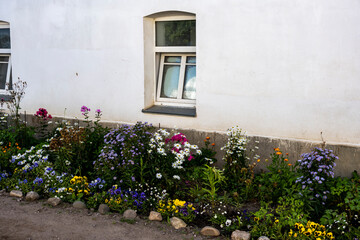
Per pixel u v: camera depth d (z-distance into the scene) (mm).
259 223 4555
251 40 5926
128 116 7172
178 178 5301
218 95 6301
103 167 5469
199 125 6527
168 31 7043
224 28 6094
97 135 6453
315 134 5703
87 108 6809
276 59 5801
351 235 4223
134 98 7055
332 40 5418
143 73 6910
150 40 7039
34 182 5570
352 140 5484
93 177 5871
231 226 4555
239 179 5621
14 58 8102
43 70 7836
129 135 5492
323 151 4719
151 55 7105
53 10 7543
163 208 4871
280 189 5215
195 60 7004
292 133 5848
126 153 5336
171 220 4688
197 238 4375
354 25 5277
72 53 7492
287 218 4531
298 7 5555
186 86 7113
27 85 8047
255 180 5645
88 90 7457
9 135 7199
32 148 6312
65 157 5969
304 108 5719
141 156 5375
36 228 4570
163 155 5453
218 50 6191
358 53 5301
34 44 7844
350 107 5438
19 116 7652
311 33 5527
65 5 7410
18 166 6266
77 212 5000
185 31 6887
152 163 5387
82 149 6059
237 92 6148
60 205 5203
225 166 5820
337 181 5270
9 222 4711
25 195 5516
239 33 5996
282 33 5703
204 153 6250
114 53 7109
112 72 7184
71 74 7566
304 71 5645
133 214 4824
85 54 7371
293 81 5734
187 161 6234
